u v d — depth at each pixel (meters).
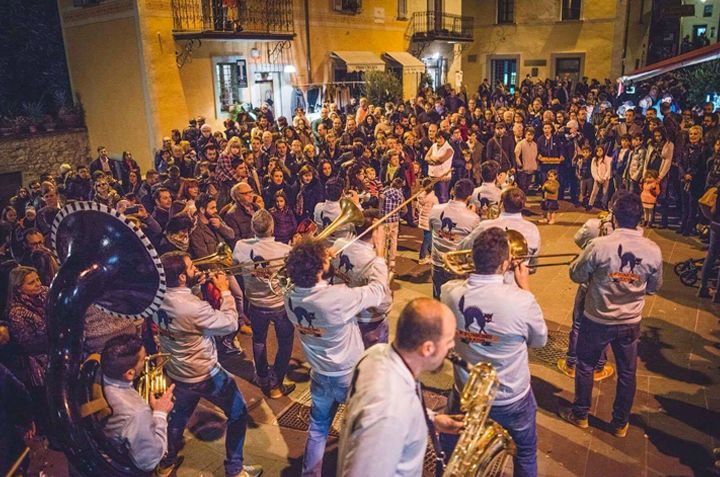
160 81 13.48
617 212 3.90
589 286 4.11
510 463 3.70
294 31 16.61
